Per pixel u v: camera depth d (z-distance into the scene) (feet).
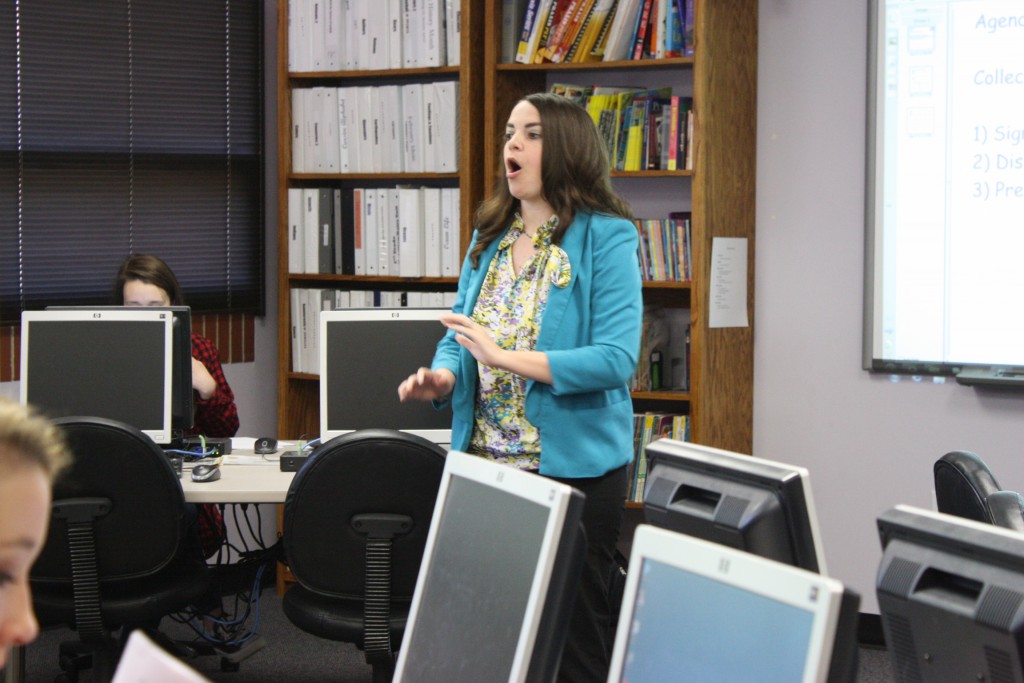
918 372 13.15
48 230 14.38
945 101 12.90
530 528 4.66
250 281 16.19
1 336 14.06
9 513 2.54
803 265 13.73
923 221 13.07
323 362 10.92
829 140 13.53
